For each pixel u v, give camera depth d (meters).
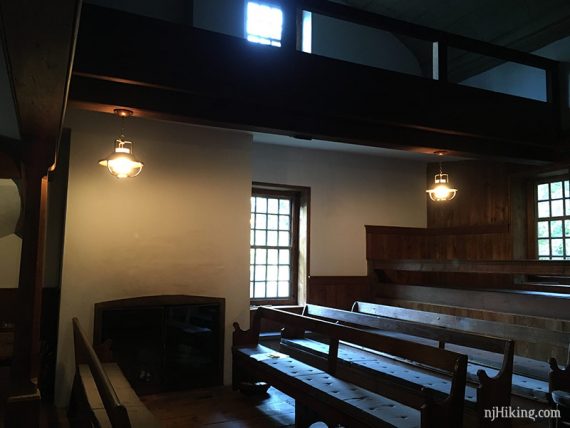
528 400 3.50
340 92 4.13
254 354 4.48
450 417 2.58
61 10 1.32
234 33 5.64
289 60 3.96
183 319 4.84
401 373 3.75
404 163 7.56
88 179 4.55
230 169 5.22
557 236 6.14
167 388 4.68
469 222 7.07
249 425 3.82
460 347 5.02
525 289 6.17
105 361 4.11
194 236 4.99
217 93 3.66
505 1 5.38
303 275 6.72
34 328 2.78
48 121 2.36
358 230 7.11
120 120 4.73
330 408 3.17
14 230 4.66
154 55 3.47
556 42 5.55
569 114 5.29
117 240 4.64
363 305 5.68
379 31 6.86
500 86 6.28
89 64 3.27
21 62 1.64
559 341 3.80
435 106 4.57
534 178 6.47
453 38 4.76
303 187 6.77
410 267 6.45
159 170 4.88
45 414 4.08
